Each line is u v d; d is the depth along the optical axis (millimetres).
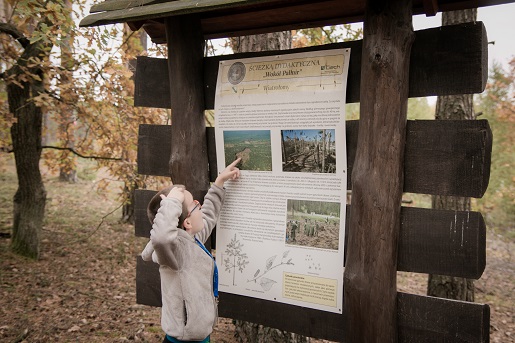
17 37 6785
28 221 7469
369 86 2283
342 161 2484
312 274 2584
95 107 6801
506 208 13336
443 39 2240
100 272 7125
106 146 7273
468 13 5594
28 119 7402
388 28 2227
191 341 2316
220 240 2869
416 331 2336
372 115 2277
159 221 2188
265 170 2721
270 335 4191
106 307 5473
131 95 6887
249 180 2775
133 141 6992
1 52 7105
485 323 2207
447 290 5918
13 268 6754
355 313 2379
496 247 11414
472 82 2180
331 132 2506
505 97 11414
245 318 2834
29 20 5887
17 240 7465
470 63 2182
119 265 7613
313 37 6234
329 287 2539
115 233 9820
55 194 13617
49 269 6992
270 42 4582
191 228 2412
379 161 2271
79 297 5797
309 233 2594
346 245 2502
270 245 2711
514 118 11211
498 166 12266
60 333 4508
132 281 6824
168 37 2883
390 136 2254
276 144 2672
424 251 2295
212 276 2428
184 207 2367
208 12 2857
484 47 2227
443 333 2275
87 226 10164
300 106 2584
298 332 2660
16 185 14086
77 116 7316
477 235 2174
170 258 2203
